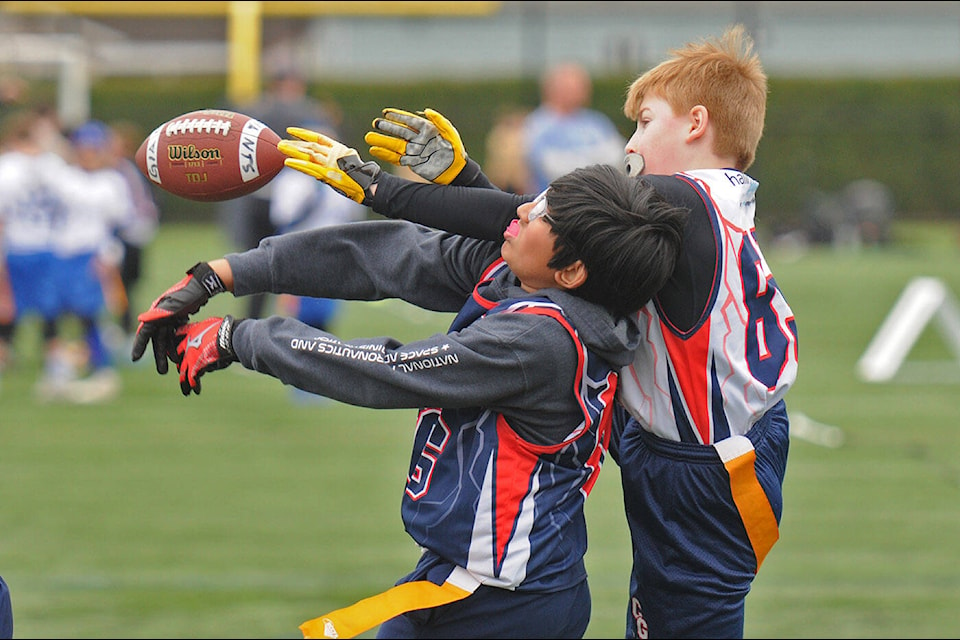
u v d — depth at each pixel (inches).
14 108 2369.6
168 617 603.5
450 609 364.5
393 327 1681.8
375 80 3585.1
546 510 360.8
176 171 376.8
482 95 3570.4
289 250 382.3
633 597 410.0
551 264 353.1
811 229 3115.2
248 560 695.1
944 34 3988.7
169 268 2335.1
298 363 349.7
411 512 365.7
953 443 1013.8
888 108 3617.1
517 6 3572.8
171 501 824.3
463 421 361.7
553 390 353.1
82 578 660.1
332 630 342.0
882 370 1342.3
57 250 1209.4
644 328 374.3
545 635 369.4
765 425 390.6
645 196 354.3
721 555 389.1
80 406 1171.3
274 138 375.9
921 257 2851.9
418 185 364.2
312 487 867.4
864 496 847.1
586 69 3762.3
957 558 710.5
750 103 394.0
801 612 621.3
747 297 373.1
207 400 1208.2
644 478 391.5
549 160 1407.5
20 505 811.4
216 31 3531.0
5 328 1368.1
